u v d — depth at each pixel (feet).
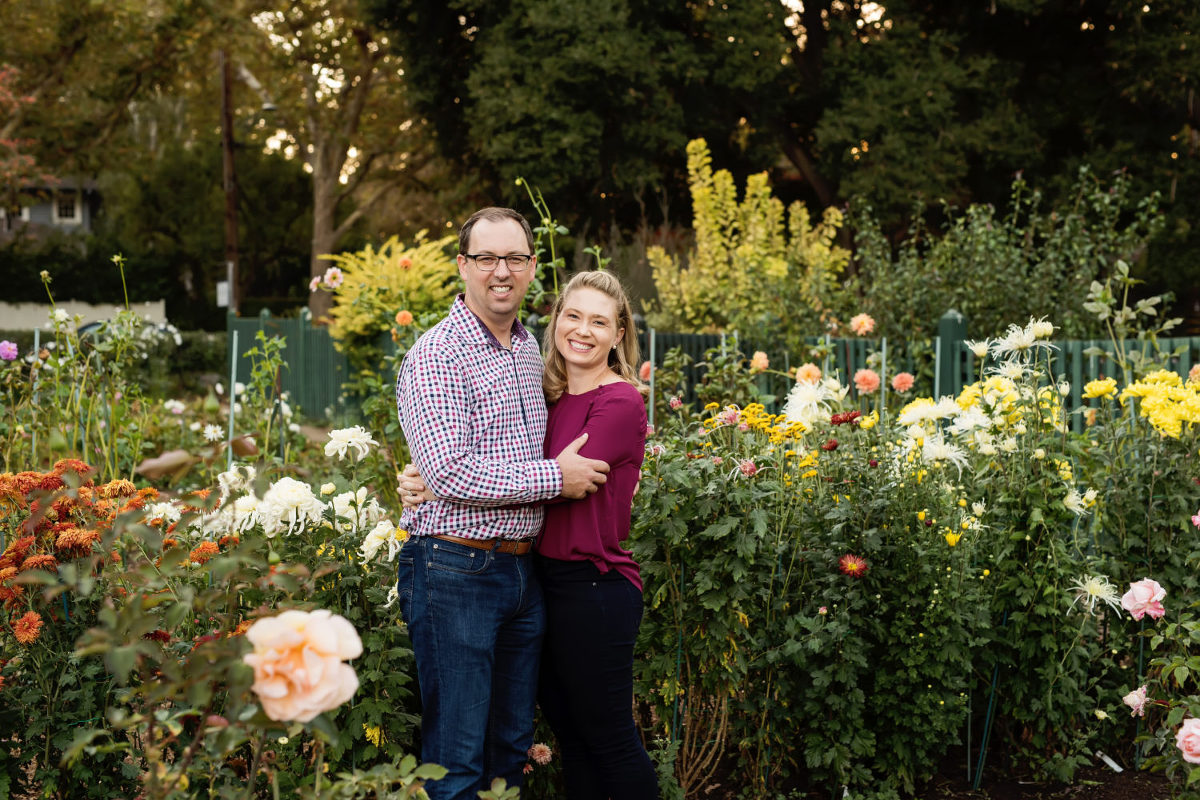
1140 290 47.93
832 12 53.72
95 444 17.60
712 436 11.49
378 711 8.79
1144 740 11.29
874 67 50.62
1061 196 46.93
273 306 112.27
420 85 57.88
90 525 9.25
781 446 10.88
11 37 71.20
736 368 18.35
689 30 53.98
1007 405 11.48
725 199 35.70
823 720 10.61
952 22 51.44
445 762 8.41
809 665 10.43
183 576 8.57
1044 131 49.62
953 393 21.88
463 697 8.38
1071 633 11.08
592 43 48.32
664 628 10.27
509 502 8.11
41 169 75.46
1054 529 11.09
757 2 49.55
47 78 73.41
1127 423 12.51
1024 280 25.62
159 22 67.51
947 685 10.53
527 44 50.88
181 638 8.71
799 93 54.95
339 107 85.71
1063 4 48.29
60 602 8.91
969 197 51.75
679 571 10.22
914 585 10.49
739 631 10.09
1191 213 46.96
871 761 11.02
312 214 114.42
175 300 113.09
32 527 8.13
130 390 19.19
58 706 8.98
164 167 111.96
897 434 11.85
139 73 74.02
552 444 8.95
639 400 8.91
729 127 55.77
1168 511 11.76
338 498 9.50
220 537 9.00
